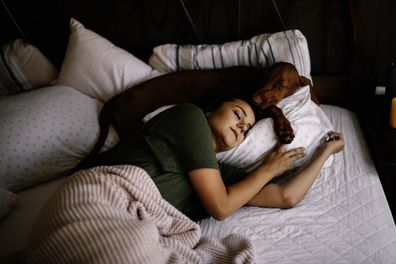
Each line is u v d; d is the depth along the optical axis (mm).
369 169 1244
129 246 695
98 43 1656
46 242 722
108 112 1476
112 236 703
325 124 1334
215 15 1630
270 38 1500
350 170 1246
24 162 1263
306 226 1026
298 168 1233
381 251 924
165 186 982
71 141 1353
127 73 1611
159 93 1521
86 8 1737
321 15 1540
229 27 1645
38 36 1853
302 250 949
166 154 973
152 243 741
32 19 1810
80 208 766
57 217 764
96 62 1636
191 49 1592
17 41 1838
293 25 1580
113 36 1778
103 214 763
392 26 1504
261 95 1321
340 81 1646
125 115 1467
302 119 1239
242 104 1152
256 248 968
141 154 994
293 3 1529
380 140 1352
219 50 1560
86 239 700
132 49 1793
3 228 1121
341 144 1240
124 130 1455
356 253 924
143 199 875
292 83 1341
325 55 1617
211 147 975
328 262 906
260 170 1072
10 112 1341
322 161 1162
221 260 908
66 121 1377
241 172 1136
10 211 1192
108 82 1622
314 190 1171
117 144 1358
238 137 1119
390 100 1449
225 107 1135
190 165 956
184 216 947
